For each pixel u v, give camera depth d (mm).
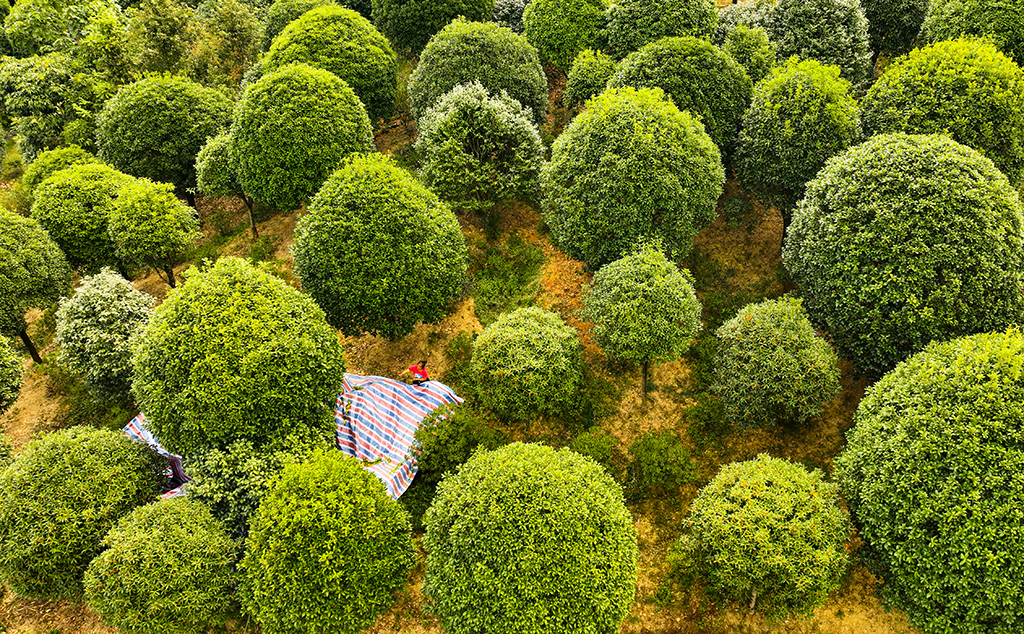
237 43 43781
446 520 17578
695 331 23047
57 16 47188
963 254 20219
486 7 44344
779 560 16531
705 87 29938
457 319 27812
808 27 34125
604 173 24906
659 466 21750
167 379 19547
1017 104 25312
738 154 29094
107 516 18609
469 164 29375
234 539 18781
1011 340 17484
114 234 28266
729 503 18141
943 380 17578
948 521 15828
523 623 15883
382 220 23547
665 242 25688
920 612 16750
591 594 16172
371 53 37688
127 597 16719
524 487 16797
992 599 15164
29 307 27312
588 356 26219
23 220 27625
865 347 22078
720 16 39500
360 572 16672
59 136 38812
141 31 41500
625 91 26812
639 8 36250
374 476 18453
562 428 24031
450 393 23344
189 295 20328
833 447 22938
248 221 36219
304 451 19719
